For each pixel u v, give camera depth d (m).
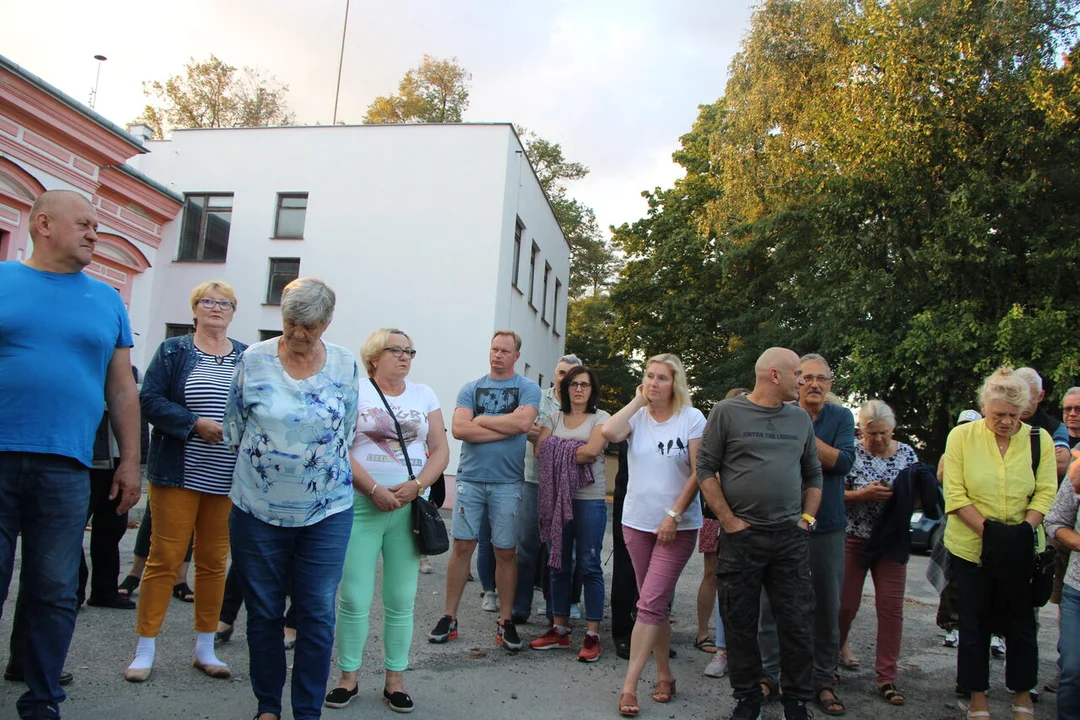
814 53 18.00
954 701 4.50
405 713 3.72
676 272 26.36
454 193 15.81
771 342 21.19
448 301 15.55
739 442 3.86
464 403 5.31
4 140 10.74
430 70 34.84
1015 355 13.27
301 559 3.25
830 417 4.44
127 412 3.40
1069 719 3.57
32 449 2.93
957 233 13.95
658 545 4.17
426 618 5.67
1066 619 3.60
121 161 12.94
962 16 14.21
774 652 4.37
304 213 16.50
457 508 5.12
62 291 3.13
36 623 2.99
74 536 3.09
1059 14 14.27
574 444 5.22
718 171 23.41
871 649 5.67
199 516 4.03
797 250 19.48
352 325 15.81
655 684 4.49
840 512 4.34
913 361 14.66
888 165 14.81
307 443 3.18
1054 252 13.55
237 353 4.39
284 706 3.66
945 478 4.17
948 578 5.39
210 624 4.06
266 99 33.22
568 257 26.45
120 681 3.85
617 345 27.89
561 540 5.08
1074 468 3.68
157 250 16.45
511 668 4.61
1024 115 14.00
